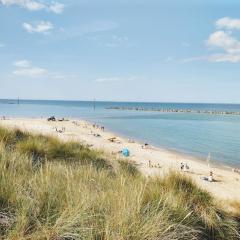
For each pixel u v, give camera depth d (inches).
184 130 3184.1
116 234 157.1
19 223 145.0
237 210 306.7
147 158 1499.8
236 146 2172.7
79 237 149.2
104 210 179.3
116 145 1865.2
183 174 306.0
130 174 345.1
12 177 200.8
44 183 198.7
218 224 249.1
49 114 5280.5
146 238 160.1
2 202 164.6
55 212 165.0
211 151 1942.7
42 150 355.6
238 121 4633.4
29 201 166.9
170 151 1878.7
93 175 264.5
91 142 1859.0
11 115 4633.4
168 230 177.6
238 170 1386.6
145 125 3649.1
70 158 363.6
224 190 957.2
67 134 2150.6
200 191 286.0
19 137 412.2
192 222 221.3
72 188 200.4
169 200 217.6
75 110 7396.7
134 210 172.6
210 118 5295.3
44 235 143.3
